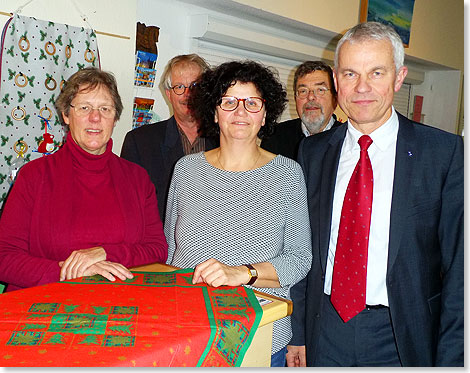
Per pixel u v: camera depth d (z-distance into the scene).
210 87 1.44
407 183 1.36
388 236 1.36
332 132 1.56
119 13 2.46
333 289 1.41
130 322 0.96
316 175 1.54
